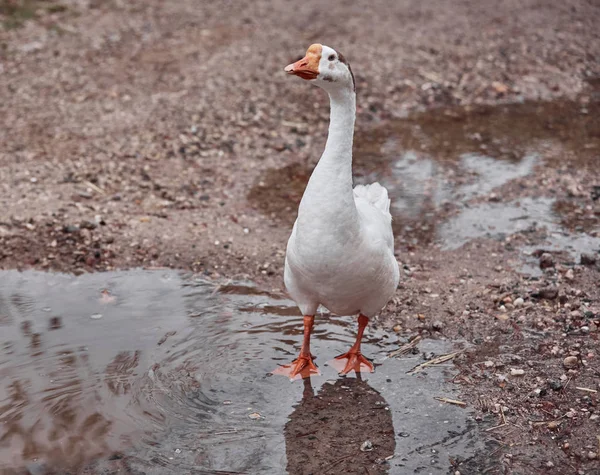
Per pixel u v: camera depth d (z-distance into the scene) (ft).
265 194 15.62
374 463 11.48
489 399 12.09
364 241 11.83
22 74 19.34
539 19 24.35
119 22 23.07
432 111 18.63
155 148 16.53
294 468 11.44
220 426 11.87
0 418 11.89
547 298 13.41
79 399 12.12
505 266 14.06
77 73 19.47
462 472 11.37
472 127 17.75
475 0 26.09
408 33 23.07
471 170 16.34
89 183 15.53
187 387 12.31
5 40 21.25
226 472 11.41
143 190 15.51
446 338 12.95
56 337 12.96
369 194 13.01
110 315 13.32
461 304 13.42
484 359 12.61
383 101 18.95
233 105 18.03
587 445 11.55
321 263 11.83
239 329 13.15
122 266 14.08
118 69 19.79
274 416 12.00
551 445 11.59
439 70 20.68
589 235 14.64
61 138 16.70
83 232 14.47
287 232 14.75
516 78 20.40
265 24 23.41
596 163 16.48
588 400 12.00
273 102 18.37
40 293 13.64
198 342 12.92
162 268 14.07
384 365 12.62
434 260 14.24
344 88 11.69
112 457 11.53
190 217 14.97
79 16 23.36
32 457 11.53
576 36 23.08
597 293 13.44
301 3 25.55
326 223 11.71
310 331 12.48
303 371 12.50
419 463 11.48
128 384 12.32
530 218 15.06
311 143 17.04
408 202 15.52
